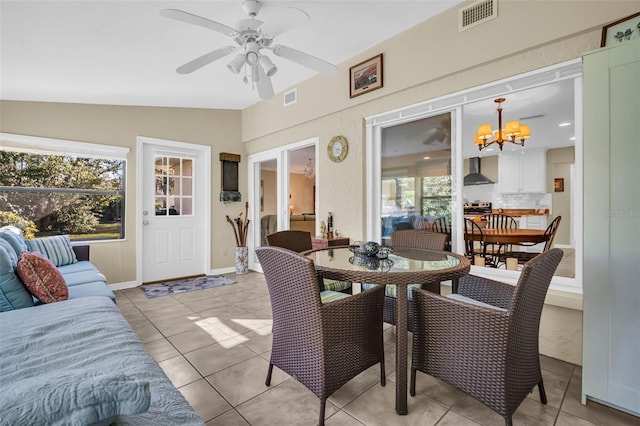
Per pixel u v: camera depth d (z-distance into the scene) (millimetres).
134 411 622
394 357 2229
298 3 2385
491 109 4184
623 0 1859
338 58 3449
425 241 2598
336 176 3684
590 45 2020
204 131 4879
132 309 3227
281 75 3873
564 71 2133
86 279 2592
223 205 5074
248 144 5254
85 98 3705
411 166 3129
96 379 647
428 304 1658
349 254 2225
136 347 1290
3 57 2578
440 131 2893
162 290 3959
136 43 2598
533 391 1816
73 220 3910
